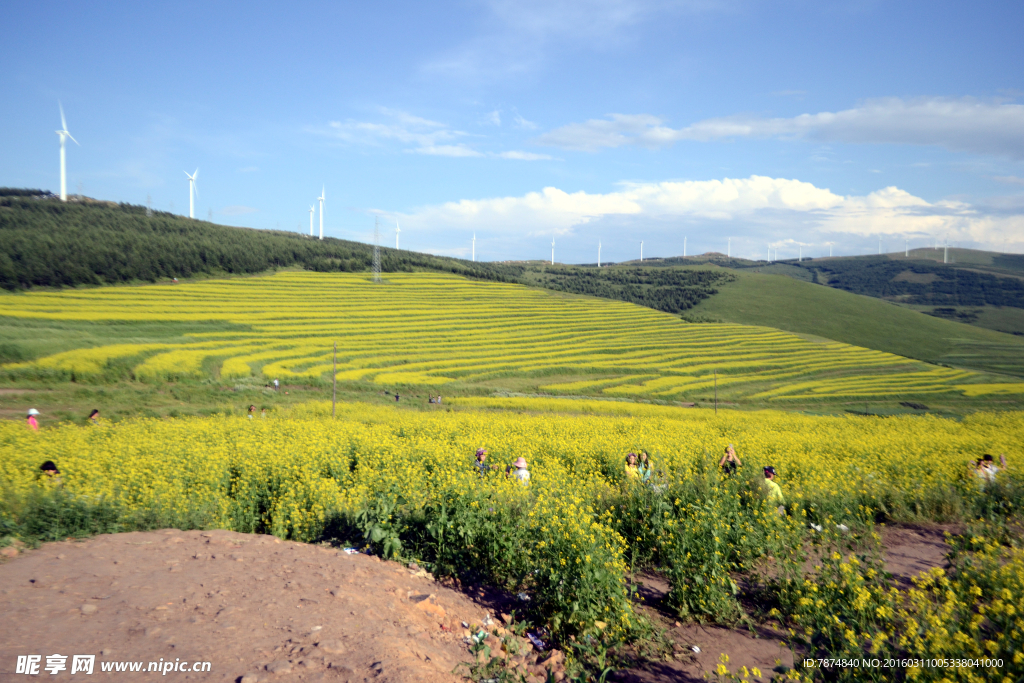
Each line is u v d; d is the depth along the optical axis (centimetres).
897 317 14788
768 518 743
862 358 9662
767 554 740
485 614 608
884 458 1422
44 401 3616
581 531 610
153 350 5697
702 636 578
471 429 2500
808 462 1349
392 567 694
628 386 6994
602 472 1433
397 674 404
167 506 855
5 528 699
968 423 3412
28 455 1278
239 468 1166
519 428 2597
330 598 539
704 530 662
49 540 693
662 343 10112
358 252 16275
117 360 4862
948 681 373
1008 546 788
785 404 6391
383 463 1341
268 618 481
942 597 530
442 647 502
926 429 2762
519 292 14025
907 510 1020
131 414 3316
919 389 7275
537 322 11169
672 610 636
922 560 792
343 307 10588
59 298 8375
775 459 1395
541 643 554
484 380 6988
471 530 722
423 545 761
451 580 694
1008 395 7006
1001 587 518
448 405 5075
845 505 951
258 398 4484
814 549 743
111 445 1442
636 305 14088
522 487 857
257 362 6253
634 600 648
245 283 11544
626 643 557
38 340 5300
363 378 6231
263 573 592
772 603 646
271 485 1057
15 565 567
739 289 16988
